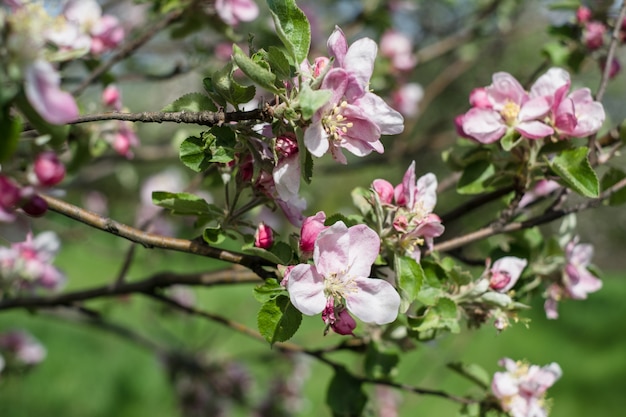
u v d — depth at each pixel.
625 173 0.59
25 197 0.44
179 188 0.98
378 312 0.47
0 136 0.42
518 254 0.62
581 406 1.69
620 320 2.22
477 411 0.60
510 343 1.93
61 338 1.68
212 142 0.47
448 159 0.61
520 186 0.57
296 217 0.52
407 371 1.31
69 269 2.06
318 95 0.44
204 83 0.48
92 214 0.49
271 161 0.48
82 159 0.67
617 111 1.63
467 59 1.17
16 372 0.89
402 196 0.52
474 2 1.15
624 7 0.61
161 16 0.77
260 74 0.45
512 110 0.56
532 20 1.28
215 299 1.72
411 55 1.08
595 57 0.70
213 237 0.50
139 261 1.04
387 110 0.47
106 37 0.66
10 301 0.66
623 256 3.14
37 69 0.41
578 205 0.59
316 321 1.62
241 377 1.08
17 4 0.43
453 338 1.04
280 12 0.47
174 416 1.29
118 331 0.91
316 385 1.46
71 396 1.51
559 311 2.30
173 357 1.00
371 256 0.48
